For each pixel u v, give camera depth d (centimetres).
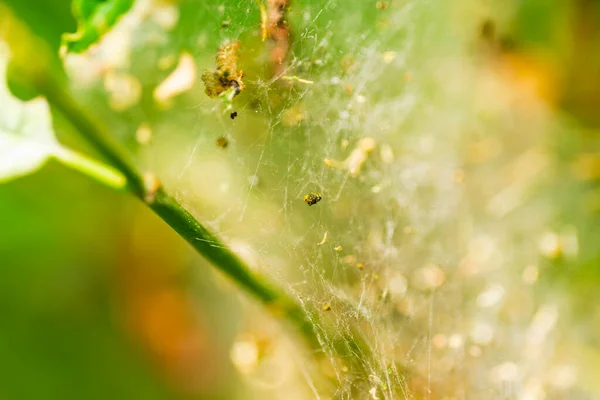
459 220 26
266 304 21
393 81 25
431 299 24
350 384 22
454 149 26
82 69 22
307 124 23
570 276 26
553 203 27
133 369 26
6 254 25
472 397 23
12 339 25
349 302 22
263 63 22
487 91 26
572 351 25
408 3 24
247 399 26
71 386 26
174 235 26
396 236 24
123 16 21
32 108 20
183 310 26
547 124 26
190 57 22
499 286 25
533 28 25
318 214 23
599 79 25
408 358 23
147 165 23
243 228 22
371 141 23
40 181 25
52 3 22
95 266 26
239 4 21
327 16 22
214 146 23
